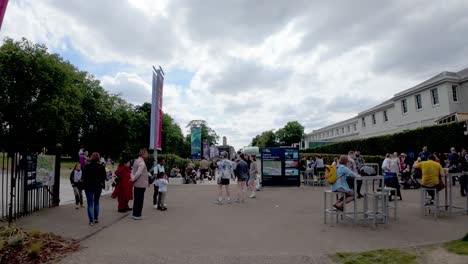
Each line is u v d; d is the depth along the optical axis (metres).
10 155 8.19
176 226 7.91
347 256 5.32
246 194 15.59
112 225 8.00
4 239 5.66
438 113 31.33
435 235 6.78
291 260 5.15
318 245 6.05
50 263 4.94
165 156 24.27
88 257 5.26
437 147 22.09
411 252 5.51
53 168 10.80
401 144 25.39
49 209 10.23
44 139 45.72
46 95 43.28
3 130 41.44
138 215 8.84
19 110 41.88
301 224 8.11
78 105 49.31
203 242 6.31
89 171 8.09
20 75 42.16
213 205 11.76
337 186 8.02
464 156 17.53
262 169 20.27
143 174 8.98
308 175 21.06
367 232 7.13
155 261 5.09
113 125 60.34
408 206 10.96
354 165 13.15
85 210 10.12
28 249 5.39
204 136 100.75
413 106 35.00
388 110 42.00
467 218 8.73
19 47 42.44
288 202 12.51
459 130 20.42
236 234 7.01
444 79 30.33
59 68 44.38
